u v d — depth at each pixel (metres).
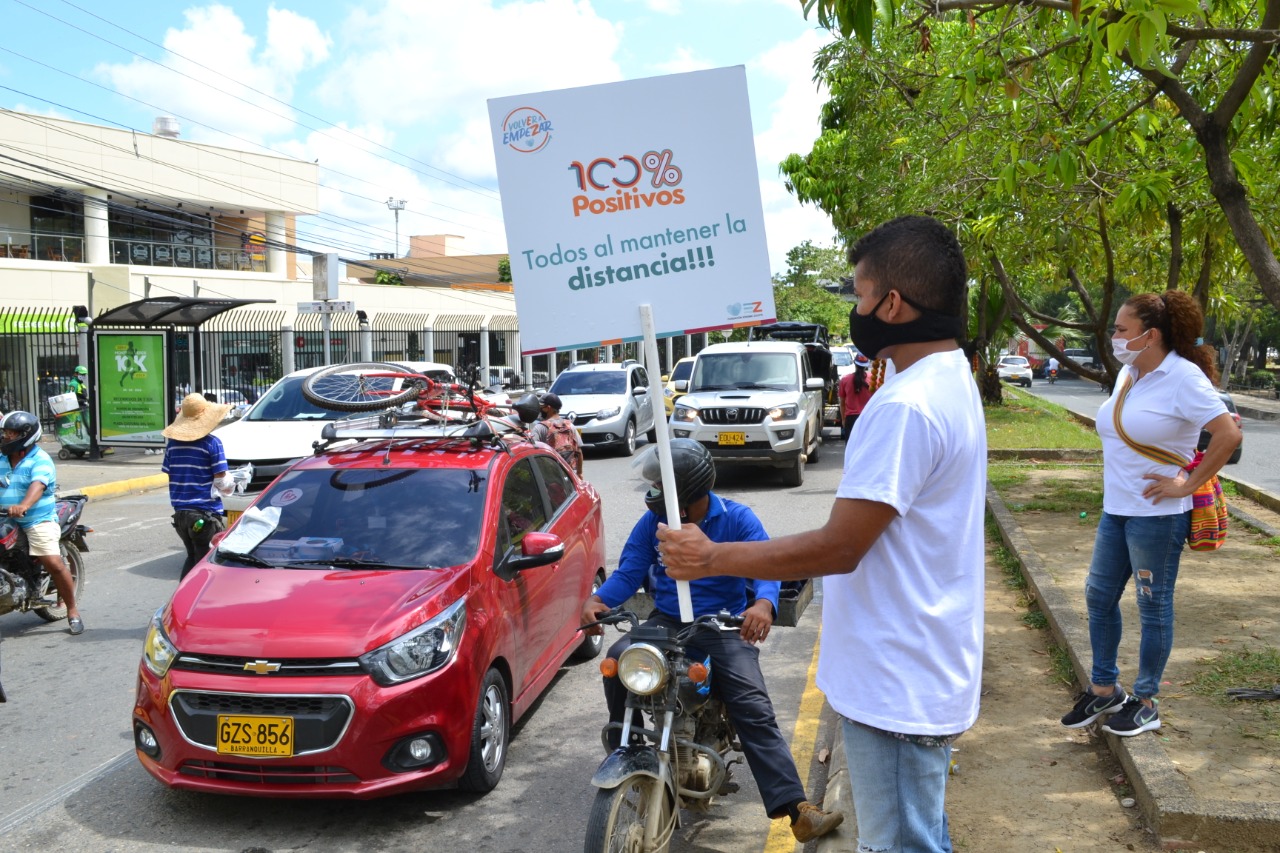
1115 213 9.03
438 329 33.47
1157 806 4.07
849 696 2.42
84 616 8.62
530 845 4.62
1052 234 9.98
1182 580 7.79
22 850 4.62
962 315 2.46
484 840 4.68
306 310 21.55
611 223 3.19
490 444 6.49
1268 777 4.34
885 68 14.12
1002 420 22.39
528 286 3.22
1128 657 5.94
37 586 8.12
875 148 17.25
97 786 5.30
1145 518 4.67
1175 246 9.50
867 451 2.31
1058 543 9.41
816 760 5.43
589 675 7.00
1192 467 4.69
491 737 5.20
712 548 2.45
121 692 6.76
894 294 2.40
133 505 14.48
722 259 3.17
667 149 3.17
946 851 2.52
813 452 17.72
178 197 34.84
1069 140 8.31
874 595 2.38
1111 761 4.84
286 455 12.75
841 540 2.29
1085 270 13.88
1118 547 4.86
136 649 7.70
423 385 7.88
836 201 22.88
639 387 20.88
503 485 6.06
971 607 2.41
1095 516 10.77
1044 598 7.30
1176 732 4.83
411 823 4.85
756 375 16.34
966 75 7.23
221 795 5.08
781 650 7.44
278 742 4.59
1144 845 4.05
